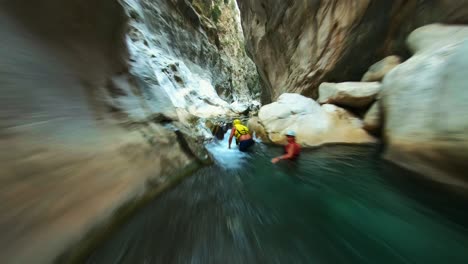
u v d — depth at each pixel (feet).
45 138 5.12
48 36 6.29
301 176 12.10
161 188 8.83
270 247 6.24
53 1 6.23
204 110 46.47
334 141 16.57
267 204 9.02
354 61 23.20
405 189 9.11
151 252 5.85
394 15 17.81
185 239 6.48
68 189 5.14
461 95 7.78
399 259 5.66
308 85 29.86
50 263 4.22
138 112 10.36
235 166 14.58
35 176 4.53
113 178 6.63
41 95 5.52
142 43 36.32
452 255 5.64
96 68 8.45
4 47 4.92
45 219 4.43
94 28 8.18
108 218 5.94
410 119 10.37
